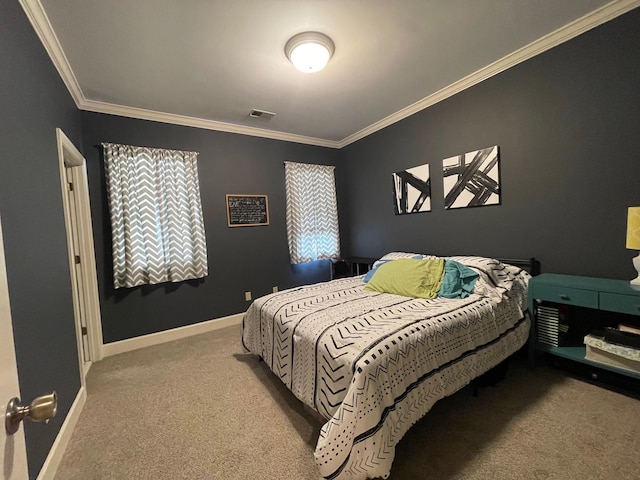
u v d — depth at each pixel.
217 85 2.50
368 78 2.52
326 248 4.15
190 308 3.20
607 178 1.94
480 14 1.81
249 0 1.59
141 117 2.93
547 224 2.24
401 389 1.31
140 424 1.71
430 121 3.04
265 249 3.74
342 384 1.30
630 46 1.80
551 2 1.76
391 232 3.66
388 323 1.56
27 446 1.19
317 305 2.02
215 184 3.38
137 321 2.90
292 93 2.71
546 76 2.17
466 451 1.38
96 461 1.44
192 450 1.49
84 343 2.56
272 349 2.00
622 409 1.61
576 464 1.27
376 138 3.74
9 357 0.56
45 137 1.68
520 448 1.38
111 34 1.79
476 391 1.81
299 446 1.49
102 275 2.74
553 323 2.02
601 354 1.80
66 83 2.18
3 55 1.24
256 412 1.78
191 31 1.81
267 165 3.77
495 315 1.88
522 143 2.35
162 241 2.97
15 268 1.22
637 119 1.80
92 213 2.70
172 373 2.32
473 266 2.21
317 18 1.76
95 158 2.71
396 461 1.34
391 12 1.75
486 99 2.55
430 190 3.11
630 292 1.63
